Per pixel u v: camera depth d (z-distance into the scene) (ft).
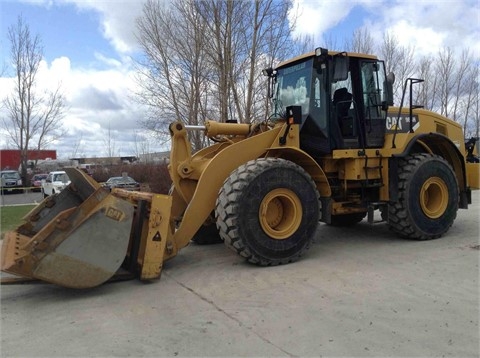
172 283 15.21
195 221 16.87
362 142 20.12
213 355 9.93
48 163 136.05
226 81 37.35
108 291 14.52
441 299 12.81
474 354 9.61
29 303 13.70
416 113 22.35
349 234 22.84
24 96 104.17
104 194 13.93
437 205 21.29
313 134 19.42
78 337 11.10
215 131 19.26
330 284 14.48
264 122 19.85
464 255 17.71
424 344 10.11
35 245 12.98
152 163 85.81
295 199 17.39
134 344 10.61
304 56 19.54
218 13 36.58
